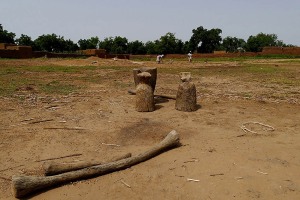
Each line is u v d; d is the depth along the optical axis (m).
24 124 6.68
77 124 6.77
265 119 7.34
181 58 46.56
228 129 6.49
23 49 30.34
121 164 4.52
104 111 7.96
